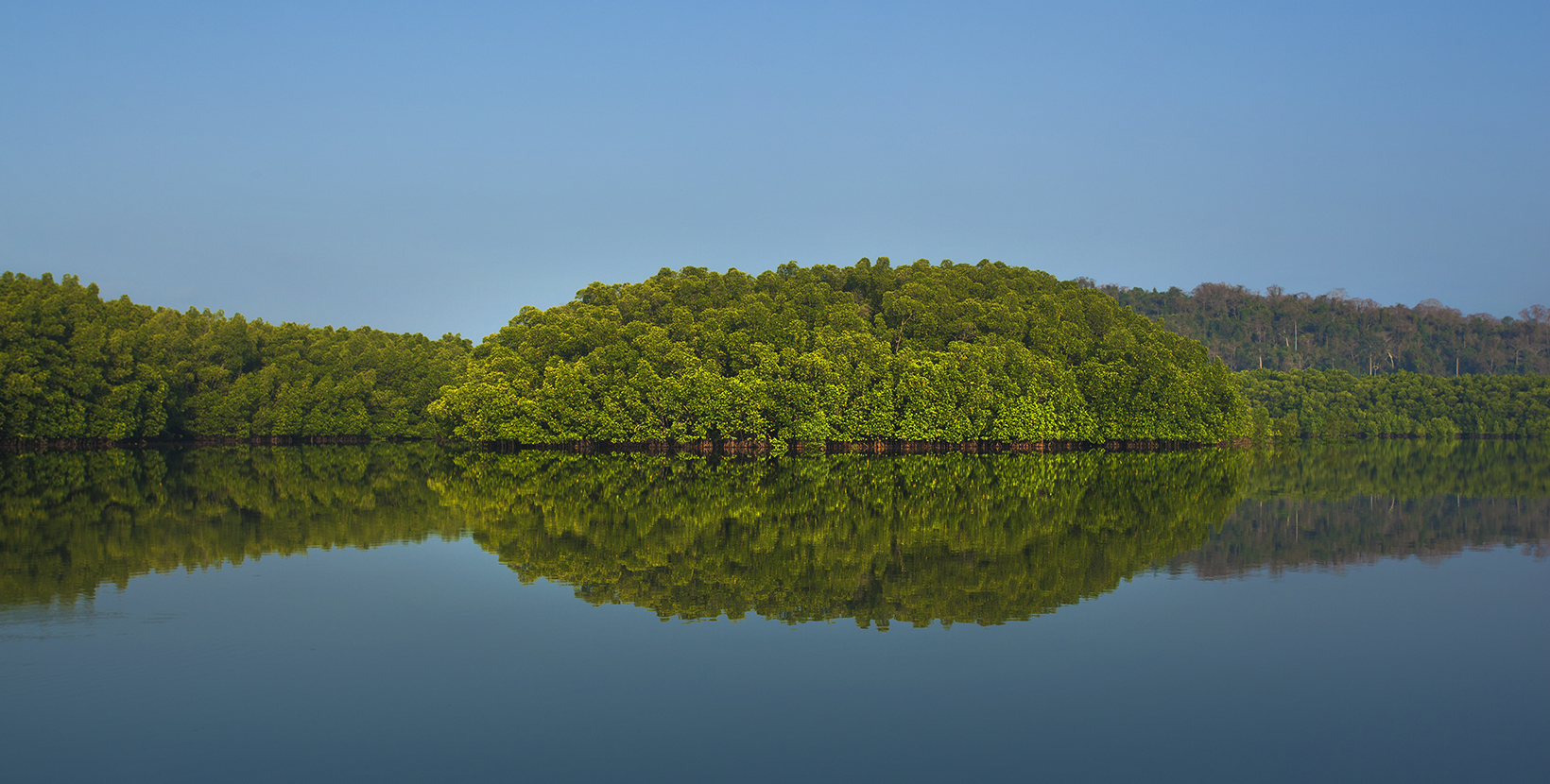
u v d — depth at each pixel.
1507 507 59.34
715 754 19.47
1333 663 25.86
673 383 110.62
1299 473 87.81
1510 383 194.88
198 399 128.25
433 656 25.38
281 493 63.06
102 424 109.50
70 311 108.81
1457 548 43.25
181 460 95.19
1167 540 44.38
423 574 35.34
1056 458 109.00
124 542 41.81
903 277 143.38
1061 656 26.09
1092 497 63.53
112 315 115.38
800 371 112.56
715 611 30.17
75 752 19.27
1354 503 61.66
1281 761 19.61
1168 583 35.03
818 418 110.56
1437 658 26.34
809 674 24.27
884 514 53.34
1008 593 33.12
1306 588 34.56
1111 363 126.50
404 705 21.98
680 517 51.81
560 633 27.62
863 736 20.50
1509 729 21.42
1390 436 195.88
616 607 30.52
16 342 101.94
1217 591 33.75
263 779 18.14
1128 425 124.94
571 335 124.12
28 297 103.56
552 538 43.88
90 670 24.06
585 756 19.34
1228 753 20.00
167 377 120.94
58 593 31.72
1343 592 33.84
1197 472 87.38
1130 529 47.91
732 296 135.50
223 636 27.02
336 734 20.28
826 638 27.39
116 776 18.20
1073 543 43.25
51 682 23.14
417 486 68.88
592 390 116.06
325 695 22.53
